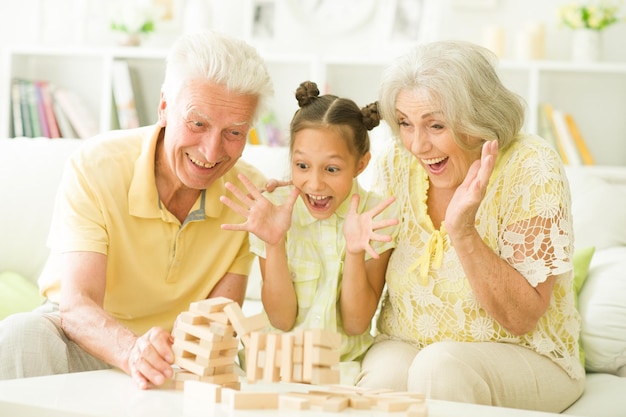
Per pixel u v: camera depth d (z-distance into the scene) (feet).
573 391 5.54
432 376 4.93
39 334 5.03
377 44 12.48
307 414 3.65
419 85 5.23
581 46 11.56
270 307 5.91
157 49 12.07
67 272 5.38
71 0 13.39
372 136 8.93
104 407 3.66
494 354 5.23
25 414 3.67
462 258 5.03
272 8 12.79
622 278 6.95
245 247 6.25
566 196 5.39
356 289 5.74
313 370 3.73
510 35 12.30
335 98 5.92
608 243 7.57
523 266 5.24
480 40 12.35
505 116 5.38
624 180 11.34
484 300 5.12
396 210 5.95
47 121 12.35
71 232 5.51
